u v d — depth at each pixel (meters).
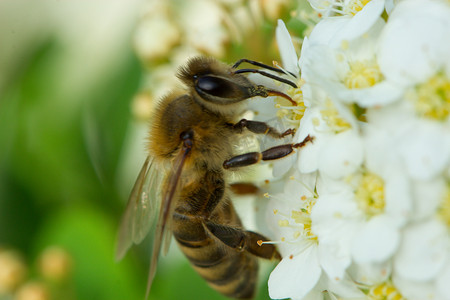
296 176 0.08
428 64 0.08
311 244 0.08
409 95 0.08
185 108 0.09
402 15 0.08
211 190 0.09
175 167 0.09
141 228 0.09
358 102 0.08
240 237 0.09
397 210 0.08
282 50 0.09
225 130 0.09
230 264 0.09
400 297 0.08
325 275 0.08
